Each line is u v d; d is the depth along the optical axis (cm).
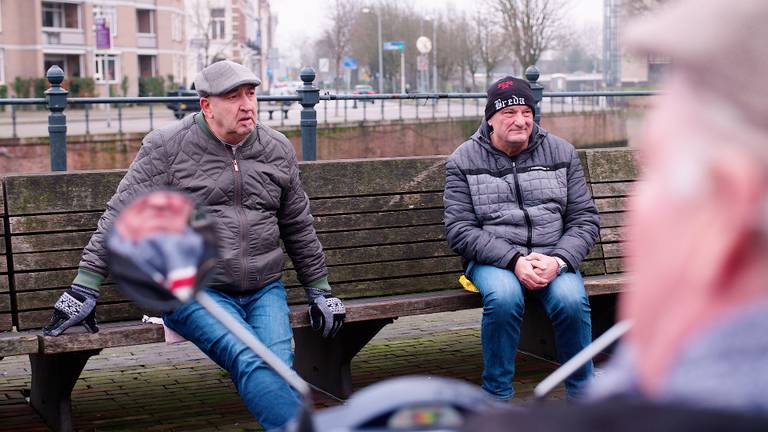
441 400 103
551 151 472
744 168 66
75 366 413
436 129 2502
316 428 105
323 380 491
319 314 426
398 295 500
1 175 433
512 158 470
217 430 430
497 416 72
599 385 79
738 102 66
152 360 544
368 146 2389
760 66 65
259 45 8938
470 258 459
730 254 69
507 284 439
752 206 67
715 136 68
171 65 6247
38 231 434
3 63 5209
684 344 70
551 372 518
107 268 401
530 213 461
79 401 471
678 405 66
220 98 397
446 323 637
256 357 372
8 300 429
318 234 489
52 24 5481
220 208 402
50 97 621
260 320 395
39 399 449
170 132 404
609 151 551
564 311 439
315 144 685
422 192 509
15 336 399
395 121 2423
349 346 473
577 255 454
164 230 127
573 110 2850
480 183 465
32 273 432
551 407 73
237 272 397
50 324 398
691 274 70
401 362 543
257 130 414
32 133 2341
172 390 489
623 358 78
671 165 71
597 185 545
